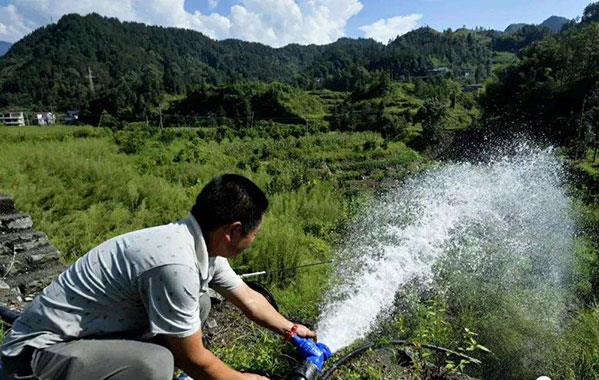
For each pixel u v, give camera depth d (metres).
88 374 1.67
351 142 37.50
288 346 2.96
